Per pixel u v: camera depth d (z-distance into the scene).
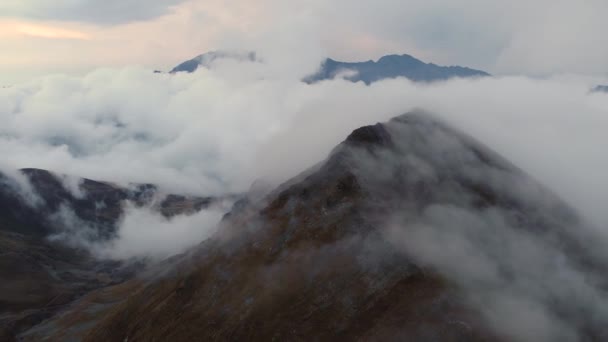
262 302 116.06
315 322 104.81
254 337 107.44
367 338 95.38
